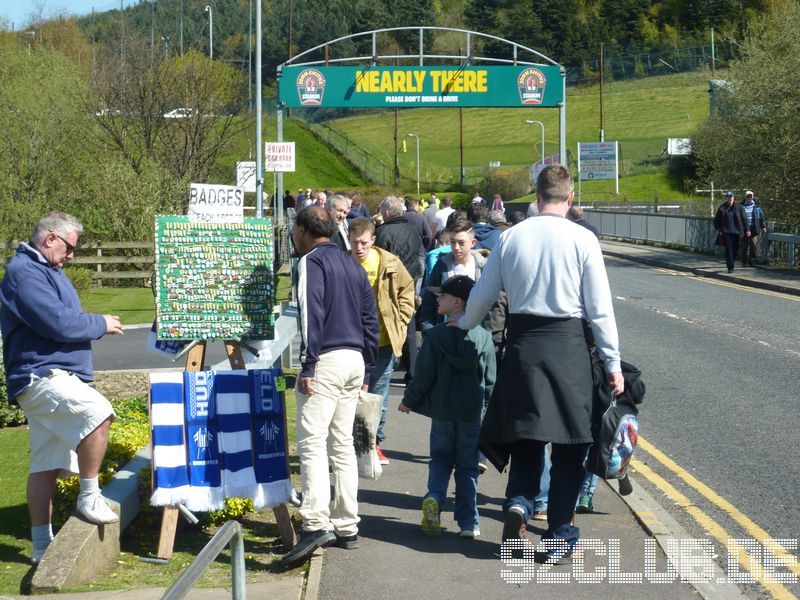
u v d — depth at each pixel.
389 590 5.21
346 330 5.91
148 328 17.34
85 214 26.61
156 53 34.34
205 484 5.84
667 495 7.21
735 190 31.97
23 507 6.93
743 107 30.92
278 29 124.25
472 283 6.15
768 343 14.82
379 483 7.45
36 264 5.57
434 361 6.04
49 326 5.45
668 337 15.62
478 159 97.31
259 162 23.94
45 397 5.48
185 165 33.12
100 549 5.51
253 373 6.06
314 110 118.75
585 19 150.50
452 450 6.24
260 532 6.38
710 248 33.06
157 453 5.82
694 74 124.44
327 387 5.82
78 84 32.94
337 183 84.44
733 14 147.00
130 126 33.12
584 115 113.44
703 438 8.99
